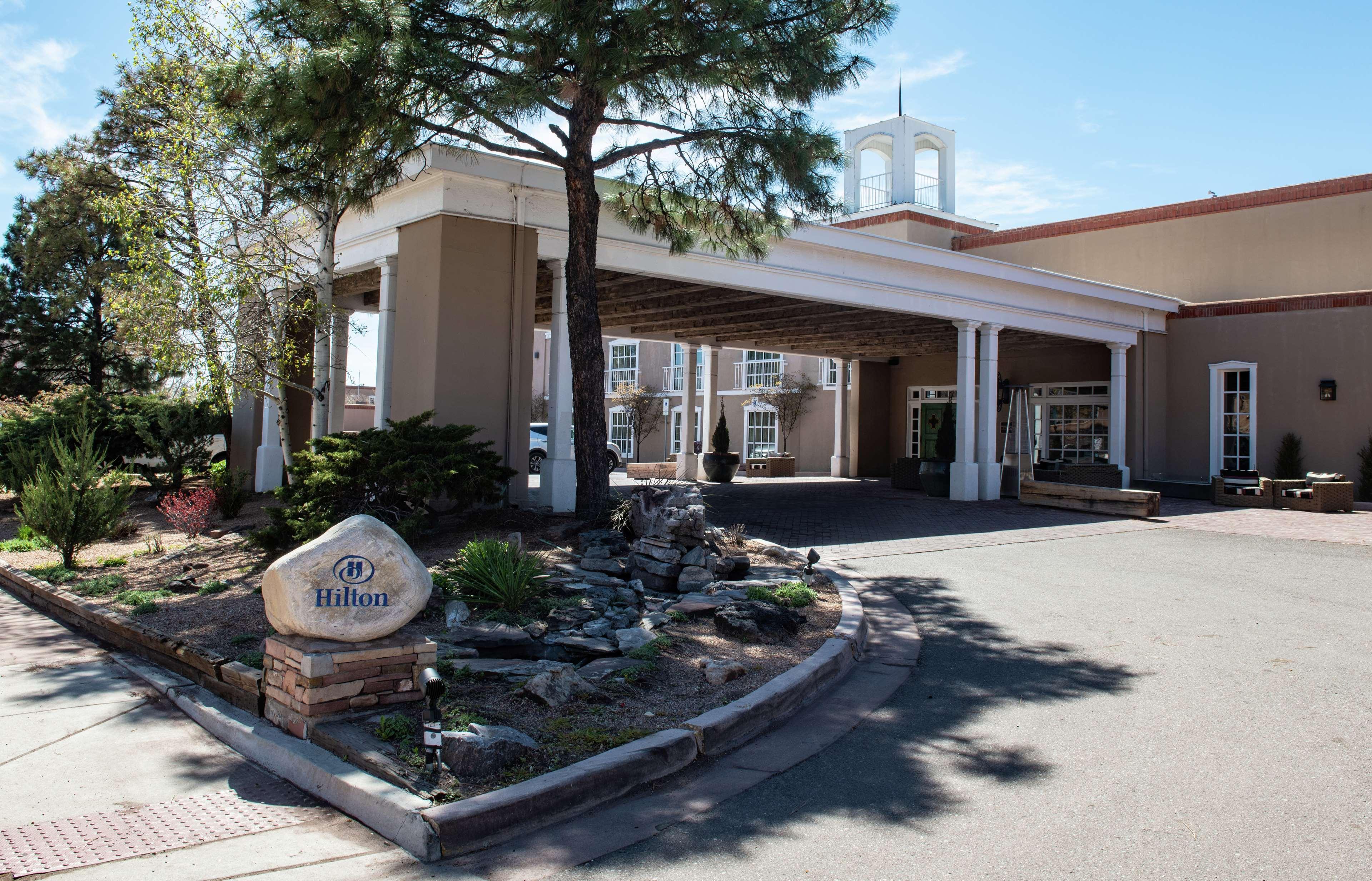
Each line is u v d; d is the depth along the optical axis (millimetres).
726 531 10258
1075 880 2982
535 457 26375
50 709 5031
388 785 3578
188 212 10914
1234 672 5559
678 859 3195
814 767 4086
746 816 3561
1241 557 10375
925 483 18250
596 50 7730
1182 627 6832
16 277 22516
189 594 7543
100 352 22359
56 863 3148
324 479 8281
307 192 8680
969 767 4059
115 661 6090
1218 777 3871
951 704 4996
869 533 12031
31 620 7531
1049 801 3656
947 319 16969
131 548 10500
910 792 3783
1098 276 23609
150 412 14914
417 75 8203
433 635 5492
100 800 3773
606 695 4656
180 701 5070
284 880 3043
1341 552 10812
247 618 6449
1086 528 13094
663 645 5629
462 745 3736
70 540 8961
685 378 22922
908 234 24141
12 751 4355
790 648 5832
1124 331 20031
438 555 8227
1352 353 18391
